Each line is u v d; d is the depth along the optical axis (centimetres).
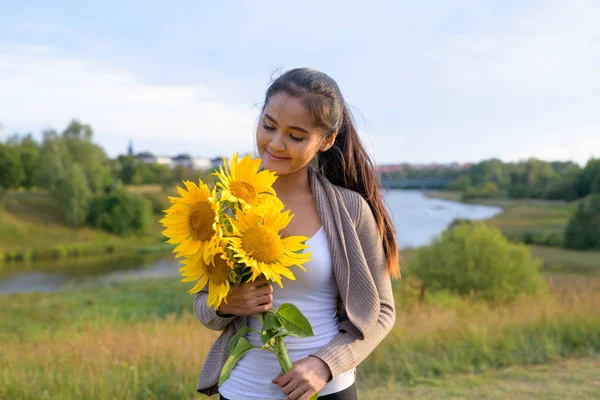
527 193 9544
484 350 580
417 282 1066
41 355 575
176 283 1973
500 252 1180
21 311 1428
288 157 161
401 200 10525
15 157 6184
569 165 10562
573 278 1984
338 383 165
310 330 152
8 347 700
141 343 582
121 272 3077
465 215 6569
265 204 149
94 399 439
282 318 154
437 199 10675
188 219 146
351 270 169
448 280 1184
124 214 5034
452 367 556
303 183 177
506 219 5828
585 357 591
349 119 193
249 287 152
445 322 684
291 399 152
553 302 836
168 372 493
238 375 168
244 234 146
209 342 596
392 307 180
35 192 5719
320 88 159
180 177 7762
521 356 582
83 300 1628
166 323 835
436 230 4562
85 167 5909
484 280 1152
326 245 170
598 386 491
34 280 2820
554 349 598
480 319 716
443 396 475
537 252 3328
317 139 163
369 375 538
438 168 12581
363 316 166
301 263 156
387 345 601
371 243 179
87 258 3941
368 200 193
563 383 502
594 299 814
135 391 454
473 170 12150
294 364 159
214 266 148
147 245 4738
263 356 165
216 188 151
